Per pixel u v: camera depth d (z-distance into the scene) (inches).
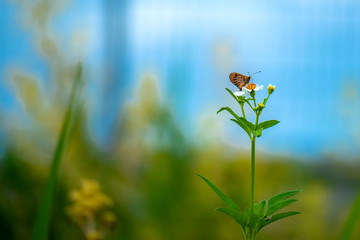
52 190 40.1
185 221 82.6
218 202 85.9
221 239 81.7
